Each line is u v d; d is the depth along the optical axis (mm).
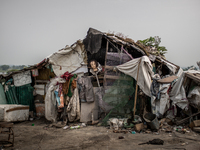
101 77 8188
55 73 8484
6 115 7281
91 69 8344
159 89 7113
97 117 7664
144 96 7633
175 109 6953
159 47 11188
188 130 6277
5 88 9031
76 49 8555
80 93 7664
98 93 7855
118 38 8352
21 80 9102
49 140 5449
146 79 7164
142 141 5246
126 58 8078
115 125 6730
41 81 9195
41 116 9039
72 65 8602
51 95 7746
